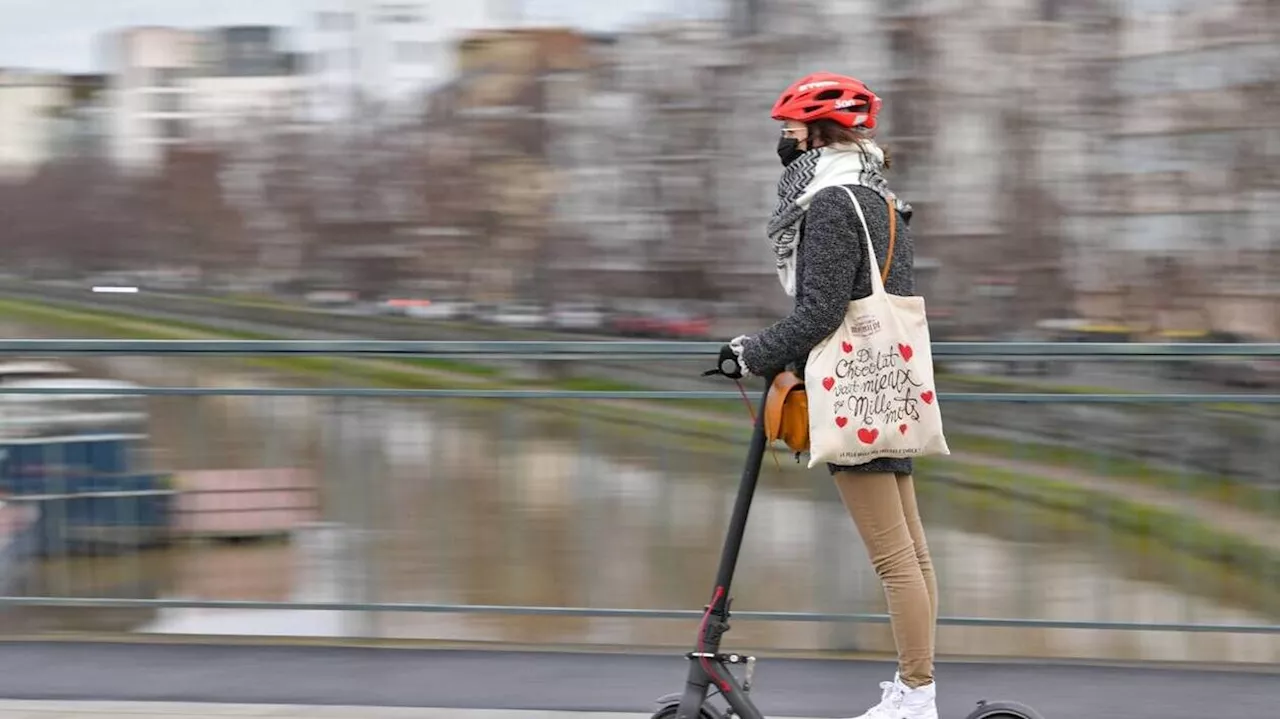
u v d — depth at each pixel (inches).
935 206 1211.9
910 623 188.5
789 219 180.2
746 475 189.2
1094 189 1204.5
